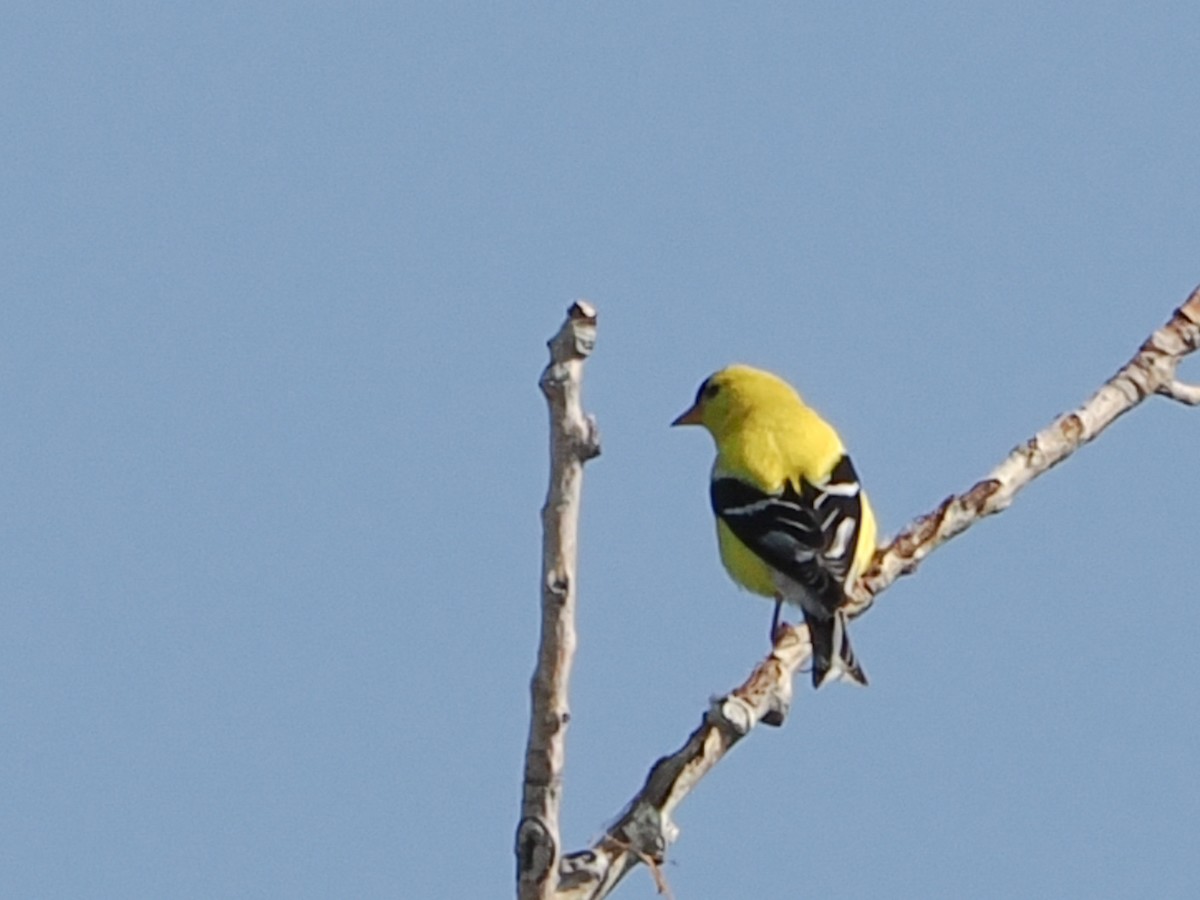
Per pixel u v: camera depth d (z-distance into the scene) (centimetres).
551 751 739
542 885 758
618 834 815
